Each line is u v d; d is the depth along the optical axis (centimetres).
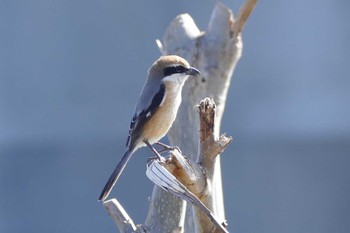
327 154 1708
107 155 1722
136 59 1716
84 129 1725
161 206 623
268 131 1722
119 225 630
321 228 1666
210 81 773
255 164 1688
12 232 1694
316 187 1684
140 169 1619
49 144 1733
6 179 1714
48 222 1689
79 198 1703
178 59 762
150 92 757
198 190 542
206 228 550
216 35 782
